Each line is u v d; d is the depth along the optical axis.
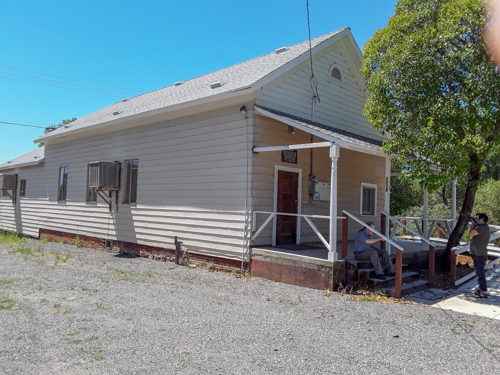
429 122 8.15
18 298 6.64
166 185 11.40
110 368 4.00
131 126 12.86
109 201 13.57
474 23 7.83
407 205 22.70
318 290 7.80
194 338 4.97
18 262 10.69
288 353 4.57
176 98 11.73
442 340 5.19
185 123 10.96
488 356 4.68
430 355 4.66
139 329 5.25
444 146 7.98
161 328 5.32
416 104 8.56
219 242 9.80
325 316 6.12
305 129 8.38
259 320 5.83
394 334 5.38
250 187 9.18
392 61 8.85
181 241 10.77
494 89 7.71
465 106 8.05
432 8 8.80
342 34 11.96
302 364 4.27
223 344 4.79
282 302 6.89
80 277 8.73
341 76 12.49
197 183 10.48
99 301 6.64
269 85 9.75
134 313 5.99
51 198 17.03
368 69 9.84
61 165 16.52
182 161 10.95
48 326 5.24
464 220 10.10
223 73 13.17
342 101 12.51
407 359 4.52
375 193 13.88
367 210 13.66
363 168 13.36
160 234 11.48
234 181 9.55
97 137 14.42
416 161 9.00
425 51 8.44
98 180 12.80
